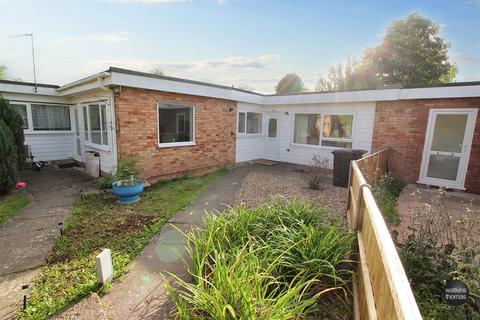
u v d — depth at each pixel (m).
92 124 7.34
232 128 9.24
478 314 1.84
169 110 6.98
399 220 4.37
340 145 8.98
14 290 2.47
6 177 5.26
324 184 7.09
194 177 7.60
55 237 3.60
